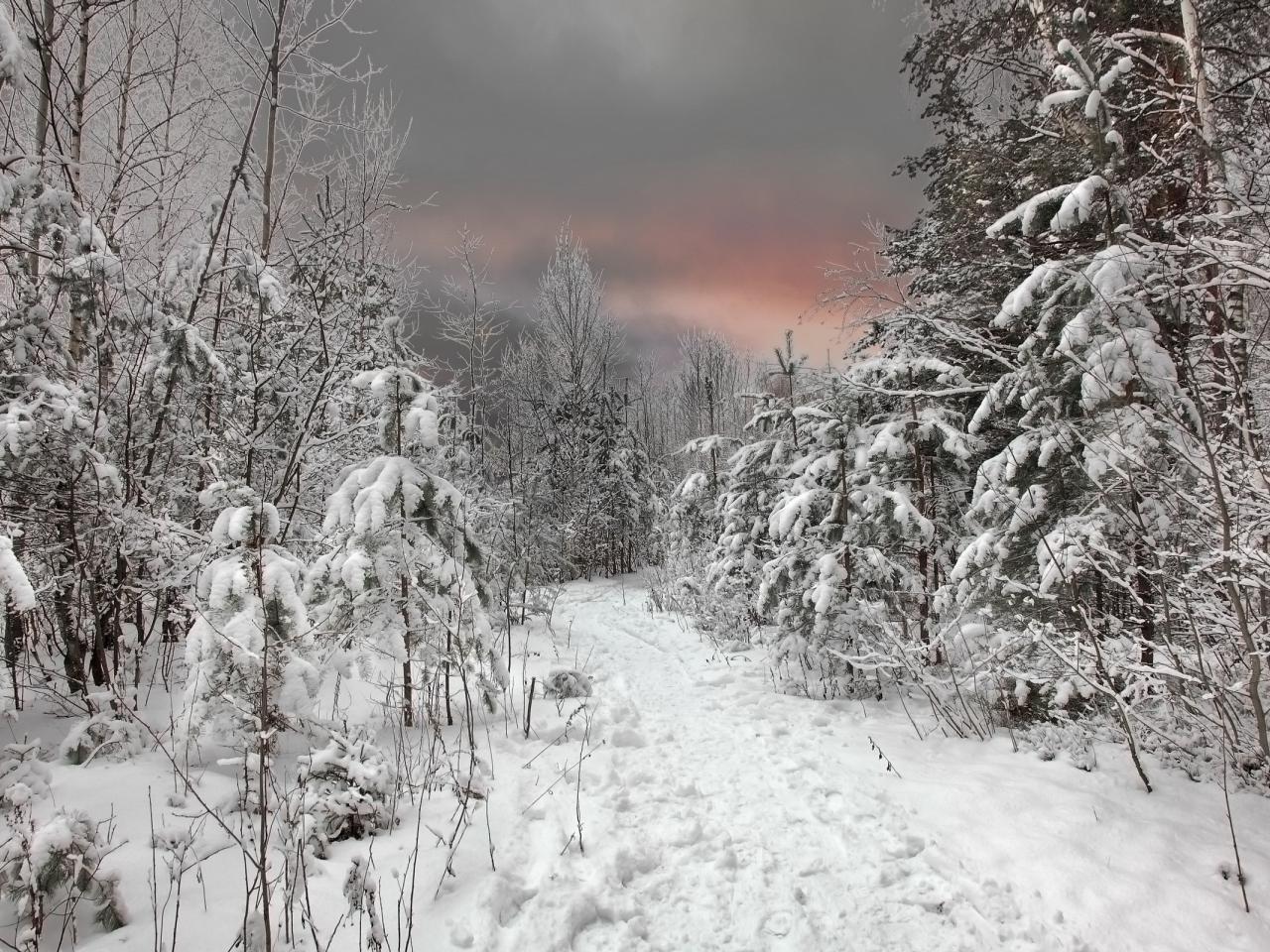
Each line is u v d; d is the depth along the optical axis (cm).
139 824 321
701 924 288
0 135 538
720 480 1267
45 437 397
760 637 892
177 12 643
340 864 318
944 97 882
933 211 924
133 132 693
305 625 367
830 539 689
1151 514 443
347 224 607
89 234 436
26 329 427
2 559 296
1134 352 425
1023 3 720
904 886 311
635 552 2364
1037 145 686
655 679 750
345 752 367
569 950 270
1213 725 363
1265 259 416
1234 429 441
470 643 520
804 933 278
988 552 529
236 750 393
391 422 541
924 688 562
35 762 341
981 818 359
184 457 532
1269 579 354
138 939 253
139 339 478
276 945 257
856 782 426
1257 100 554
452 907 294
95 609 445
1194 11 535
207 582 368
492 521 942
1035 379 516
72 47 559
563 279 2586
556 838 358
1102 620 481
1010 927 275
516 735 537
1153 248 442
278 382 571
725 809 401
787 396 904
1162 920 265
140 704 461
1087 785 380
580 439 2139
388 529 494
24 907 232
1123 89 627
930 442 714
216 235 520
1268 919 259
